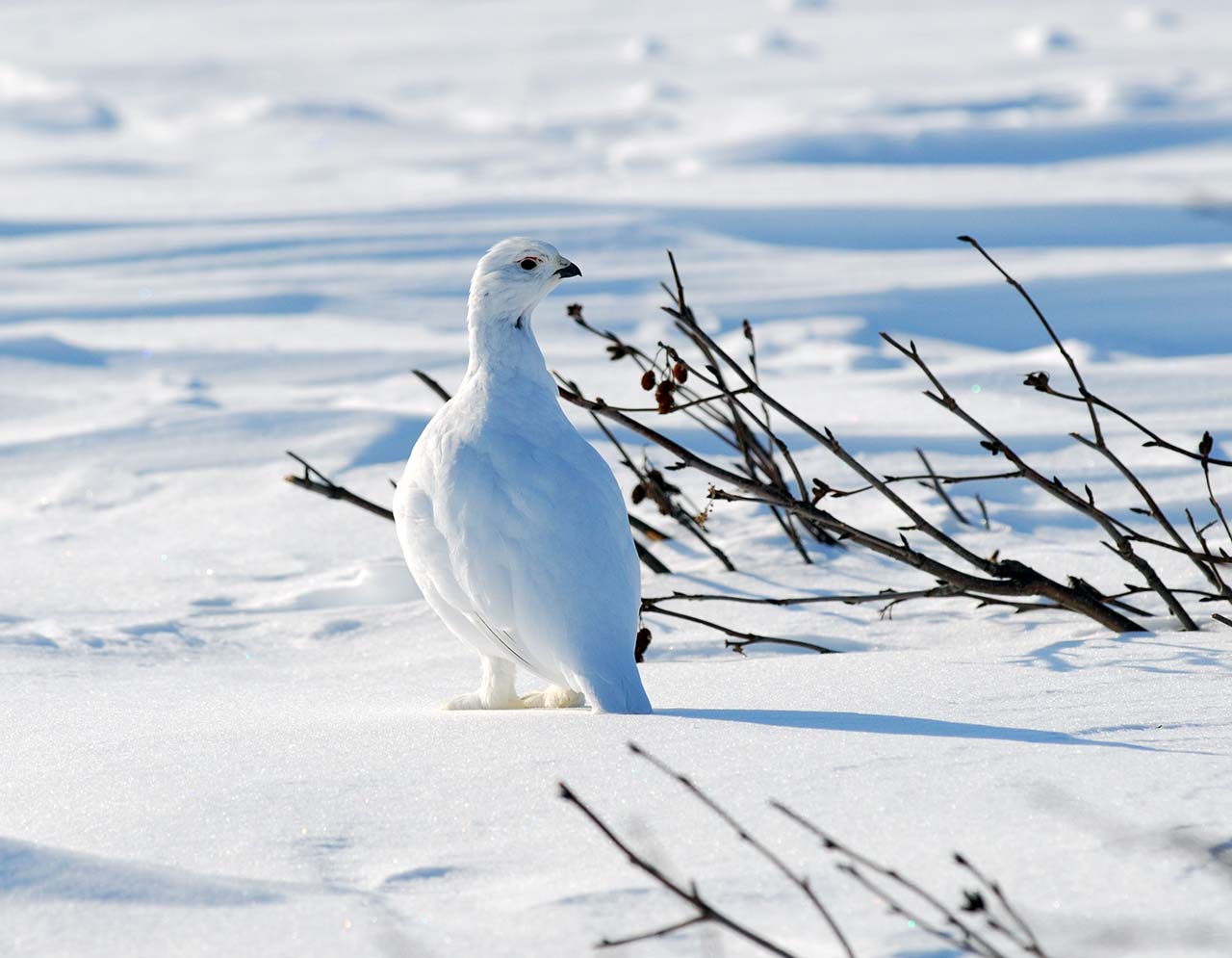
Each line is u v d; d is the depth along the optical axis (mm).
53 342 17938
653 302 19906
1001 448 7684
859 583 9367
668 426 13352
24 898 4188
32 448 13648
